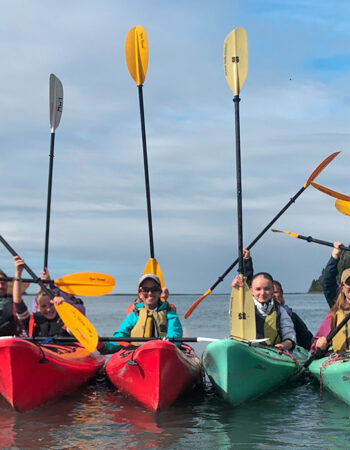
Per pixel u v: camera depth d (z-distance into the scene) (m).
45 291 6.61
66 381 6.27
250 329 6.33
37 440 4.70
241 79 7.38
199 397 6.36
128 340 6.16
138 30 8.82
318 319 24.39
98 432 4.93
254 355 5.85
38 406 5.92
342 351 6.43
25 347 5.48
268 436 4.78
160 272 8.55
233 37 7.51
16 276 6.69
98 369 7.33
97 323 22.06
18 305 6.64
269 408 5.78
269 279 6.86
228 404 5.95
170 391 5.72
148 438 4.74
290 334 6.95
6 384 5.60
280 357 6.37
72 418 5.43
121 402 6.16
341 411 5.63
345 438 4.70
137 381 5.77
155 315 6.57
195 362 6.36
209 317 27.19
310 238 7.32
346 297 6.50
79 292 7.10
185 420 5.32
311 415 5.47
